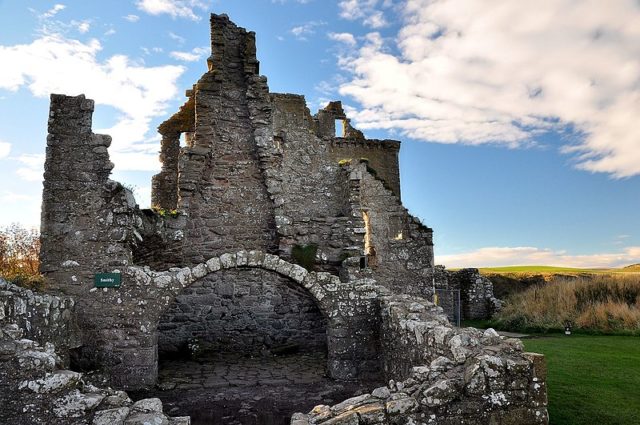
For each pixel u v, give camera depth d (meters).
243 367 11.60
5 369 5.02
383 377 10.21
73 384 5.14
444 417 5.23
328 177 14.88
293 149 15.00
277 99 20.69
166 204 16.28
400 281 16.45
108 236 10.16
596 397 7.61
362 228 13.70
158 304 10.11
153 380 9.86
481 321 21.14
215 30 14.68
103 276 10.01
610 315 16.88
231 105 14.49
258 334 13.40
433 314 8.68
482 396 5.32
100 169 10.33
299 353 13.20
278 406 8.45
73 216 10.19
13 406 4.96
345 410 5.39
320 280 10.95
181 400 8.85
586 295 18.89
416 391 5.46
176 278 10.29
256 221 14.00
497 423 5.30
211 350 13.01
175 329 13.03
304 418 5.40
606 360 10.57
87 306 9.93
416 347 7.78
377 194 17.17
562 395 7.72
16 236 12.05
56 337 8.64
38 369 5.09
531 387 5.43
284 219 13.68
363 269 13.20
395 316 9.21
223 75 14.59
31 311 7.72
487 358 5.45
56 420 4.97
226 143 14.23
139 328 9.96
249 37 14.86
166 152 16.59
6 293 6.98
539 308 18.52
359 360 10.72
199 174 13.59
